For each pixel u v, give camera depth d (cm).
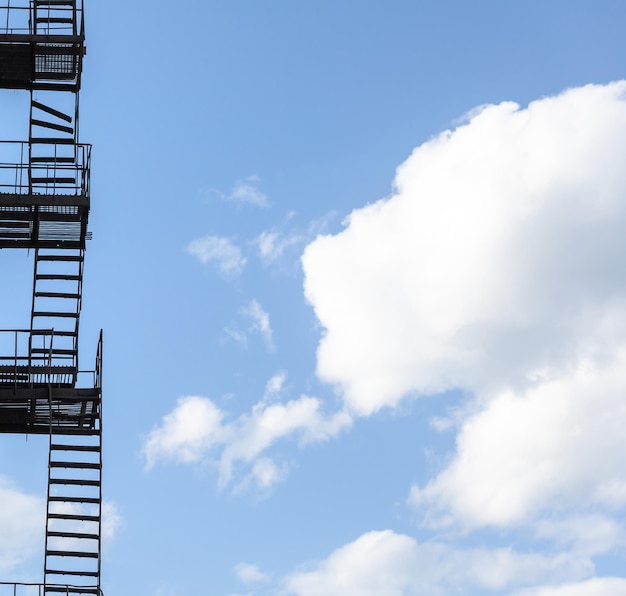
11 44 3831
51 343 3650
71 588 3412
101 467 3562
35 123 3806
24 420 3788
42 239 3862
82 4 3850
